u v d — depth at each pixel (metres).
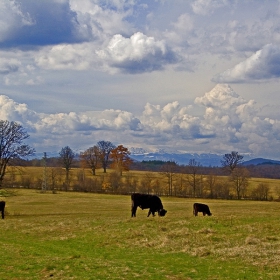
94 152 143.12
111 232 28.64
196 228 28.73
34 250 24.14
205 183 109.38
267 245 22.61
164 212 39.94
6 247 25.42
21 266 19.64
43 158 120.56
